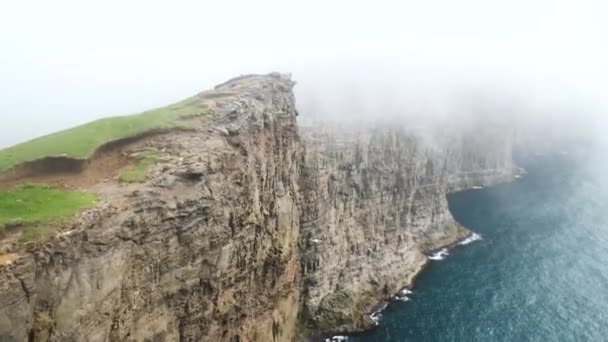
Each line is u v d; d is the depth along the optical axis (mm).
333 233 106188
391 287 117938
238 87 73062
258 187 65250
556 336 100750
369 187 119188
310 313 99562
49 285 37281
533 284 122625
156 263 46781
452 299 114938
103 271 40938
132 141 55438
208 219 51906
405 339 98562
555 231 158625
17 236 37312
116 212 43312
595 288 120500
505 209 181375
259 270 65062
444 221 150625
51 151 50375
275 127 74562
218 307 55000
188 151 54531
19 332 34531
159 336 47562
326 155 105062
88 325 39469
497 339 99375
